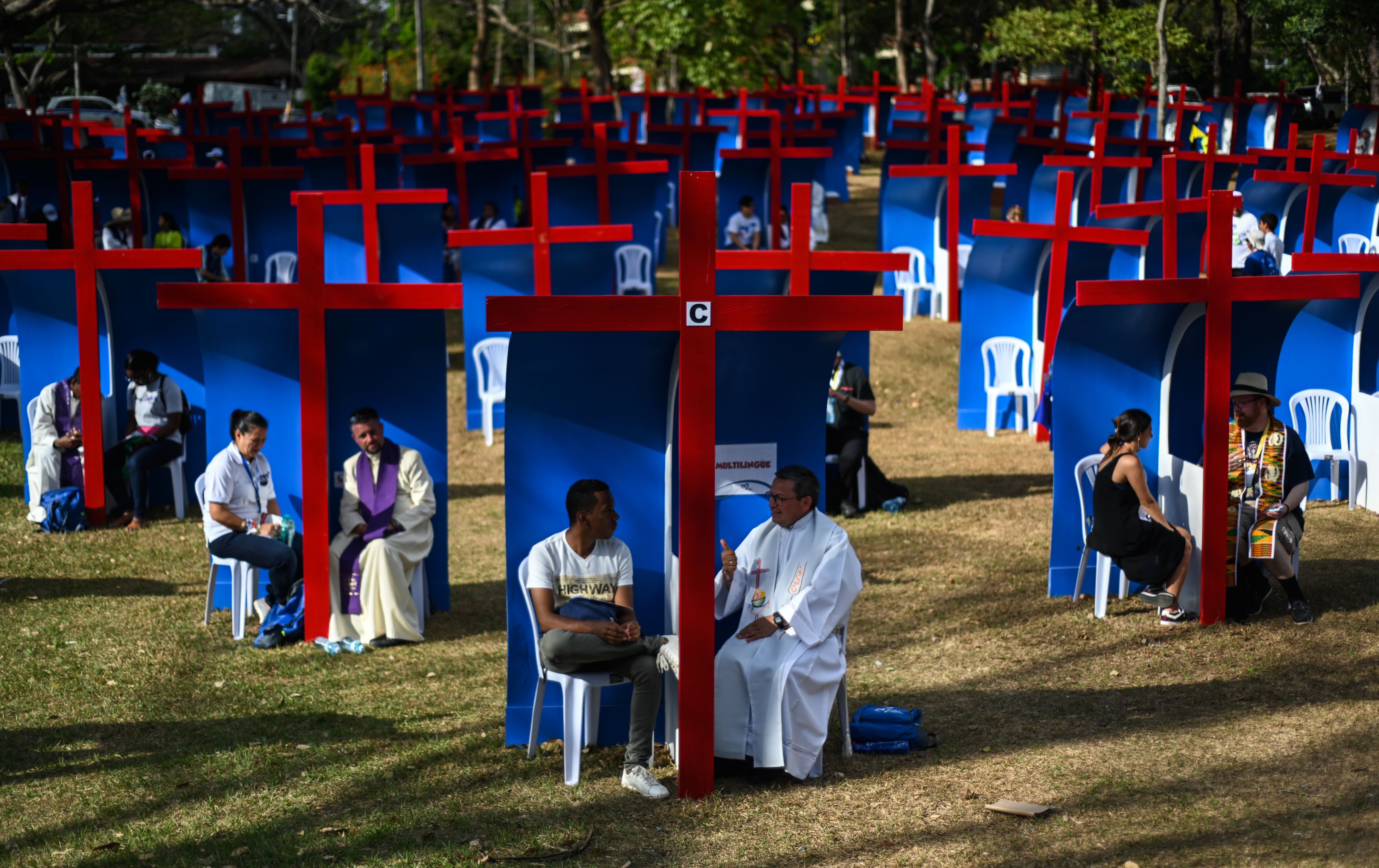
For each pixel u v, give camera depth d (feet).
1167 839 14.61
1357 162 53.31
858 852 14.75
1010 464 35.83
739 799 16.35
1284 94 82.43
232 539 23.44
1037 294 39.27
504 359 39.86
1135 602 24.11
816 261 30.91
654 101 82.69
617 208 51.13
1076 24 84.58
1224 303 21.77
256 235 56.34
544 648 17.03
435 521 25.05
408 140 69.05
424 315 23.95
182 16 139.03
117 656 22.26
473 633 23.90
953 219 50.67
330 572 23.04
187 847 15.15
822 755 17.35
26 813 16.17
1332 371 29.94
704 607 16.16
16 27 57.57
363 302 22.31
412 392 24.53
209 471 23.91
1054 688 19.90
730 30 99.60
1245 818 15.01
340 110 85.97
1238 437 22.89
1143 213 37.99
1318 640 21.17
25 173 62.54
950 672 20.94
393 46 166.40
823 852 14.79
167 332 32.40
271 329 24.72
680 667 16.21
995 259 39.06
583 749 18.30
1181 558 22.43
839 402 30.99
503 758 17.85
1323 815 14.90
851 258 30.99
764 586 17.46
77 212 29.04
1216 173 60.54
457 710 19.81
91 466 30.37
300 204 21.91
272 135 79.15
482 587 26.94
